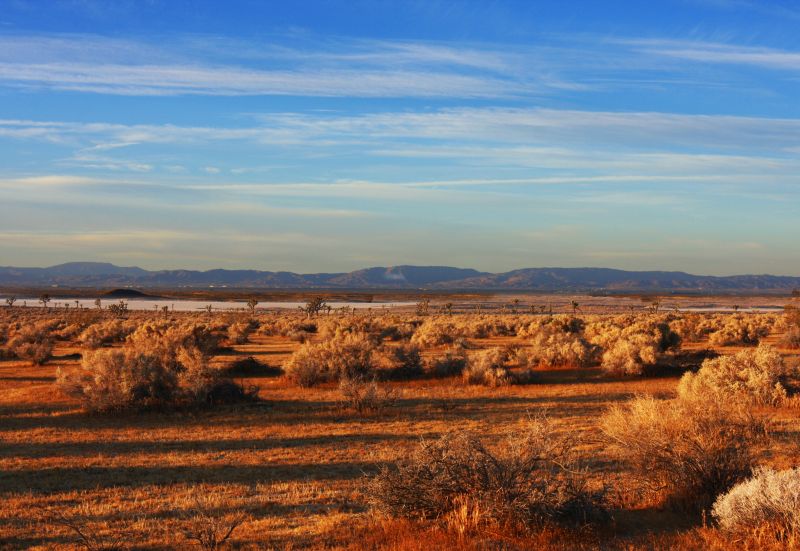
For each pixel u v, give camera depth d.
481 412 20.70
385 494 9.73
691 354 35.25
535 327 59.38
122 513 10.66
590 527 8.95
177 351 32.88
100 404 20.69
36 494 12.06
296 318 88.56
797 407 19.61
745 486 9.17
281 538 9.19
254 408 21.94
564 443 11.20
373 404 21.30
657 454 10.80
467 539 8.55
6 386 28.16
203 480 13.02
